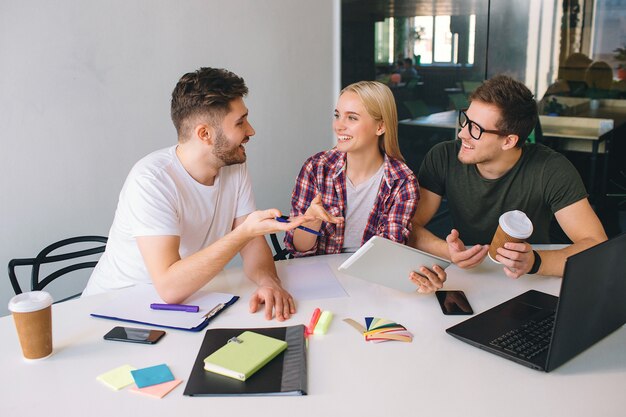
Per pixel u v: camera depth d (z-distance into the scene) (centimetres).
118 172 282
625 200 322
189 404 113
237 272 182
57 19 250
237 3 316
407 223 193
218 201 186
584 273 118
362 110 190
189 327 142
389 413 109
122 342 137
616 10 304
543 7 321
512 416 108
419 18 355
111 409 112
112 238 182
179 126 172
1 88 239
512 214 157
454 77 354
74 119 262
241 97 173
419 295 163
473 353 131
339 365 126
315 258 195
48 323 129
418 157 377
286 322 147
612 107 315
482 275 177
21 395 116
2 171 244
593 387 117
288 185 363
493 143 192
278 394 115
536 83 331
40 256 202
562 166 200
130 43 276
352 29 371
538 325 141
